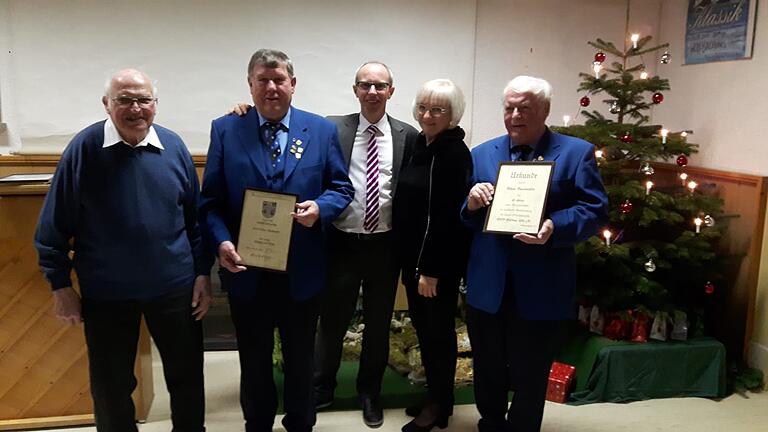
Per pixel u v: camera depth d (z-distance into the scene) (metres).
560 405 2.84
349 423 2.62
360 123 2.48
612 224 3.04
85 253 1.89
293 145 2.07
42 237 1.84
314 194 2.10
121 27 3.30
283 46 3.49
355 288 2.54
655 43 3.91
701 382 2.93
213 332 3.59
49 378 2.50
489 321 2.18
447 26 3.61
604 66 3.89
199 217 2.09
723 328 3.23
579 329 3.16
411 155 2.40
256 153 2.04
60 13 3.23
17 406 2.49
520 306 2.05
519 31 3.74
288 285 2.10
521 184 1.98
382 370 2.68
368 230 2.46
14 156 3.30
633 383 2.88
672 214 2.87
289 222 2.00
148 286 1.91
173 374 2.08
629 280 2.90
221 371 3.17
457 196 2.21
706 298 3.31
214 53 3.43
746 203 3.05
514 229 1.94
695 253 2.92
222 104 3.48
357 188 2.44
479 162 2.19
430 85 2.21
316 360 2.69
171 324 1.99
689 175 3.49
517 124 2.01
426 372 2.52
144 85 1.79
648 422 2.67
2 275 2.38
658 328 2.96
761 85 3.00
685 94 3.64
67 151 1.83
